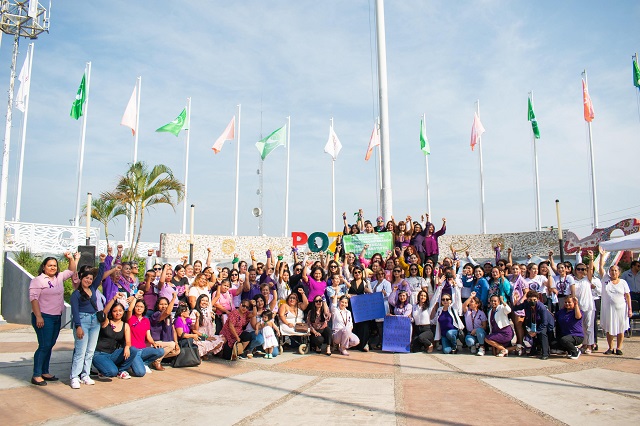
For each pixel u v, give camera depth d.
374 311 11.63
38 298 7.76
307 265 12.48
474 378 8.20
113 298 8.59
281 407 6.46
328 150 29.72
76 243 22.34
